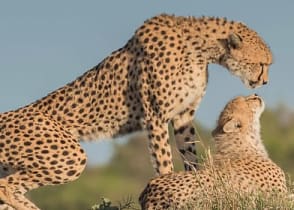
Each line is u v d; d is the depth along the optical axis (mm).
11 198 13641
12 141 13742
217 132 14031
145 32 14164
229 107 14070
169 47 14008
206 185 12398
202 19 14273
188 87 14039
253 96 14195
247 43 14164
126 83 14258
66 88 14281
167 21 14203
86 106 14242
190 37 14086
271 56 14336
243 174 12961
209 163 12695
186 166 14352
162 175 12742
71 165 13828
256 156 13461
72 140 13914
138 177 39469
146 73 14070
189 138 14414
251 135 13938
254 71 14180
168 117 14086
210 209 11938
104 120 14328
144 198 12609
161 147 14062
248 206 11859
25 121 13852
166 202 12320
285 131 37906
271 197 12156
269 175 13117
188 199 12289
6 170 13914
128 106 14297
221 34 14172
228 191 12031
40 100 14195
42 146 13742
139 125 14438
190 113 14375
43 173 13781
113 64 14312
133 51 14258
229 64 14219
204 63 14148
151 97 14070
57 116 14094
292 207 11992
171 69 13969
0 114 13992
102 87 14297
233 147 13672
